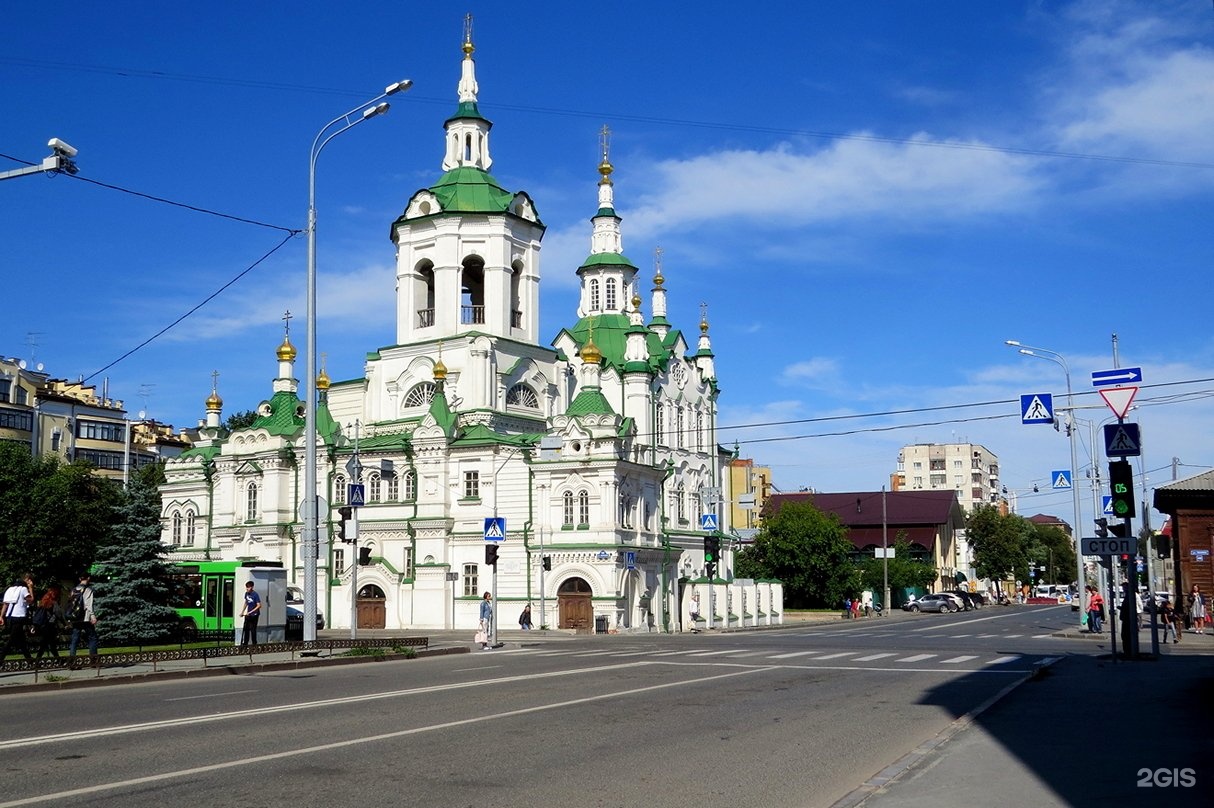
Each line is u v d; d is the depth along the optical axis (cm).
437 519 7200
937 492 14912
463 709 2169
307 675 3120
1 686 2625
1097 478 6806
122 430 11419
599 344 8694
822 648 4372
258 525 7706
